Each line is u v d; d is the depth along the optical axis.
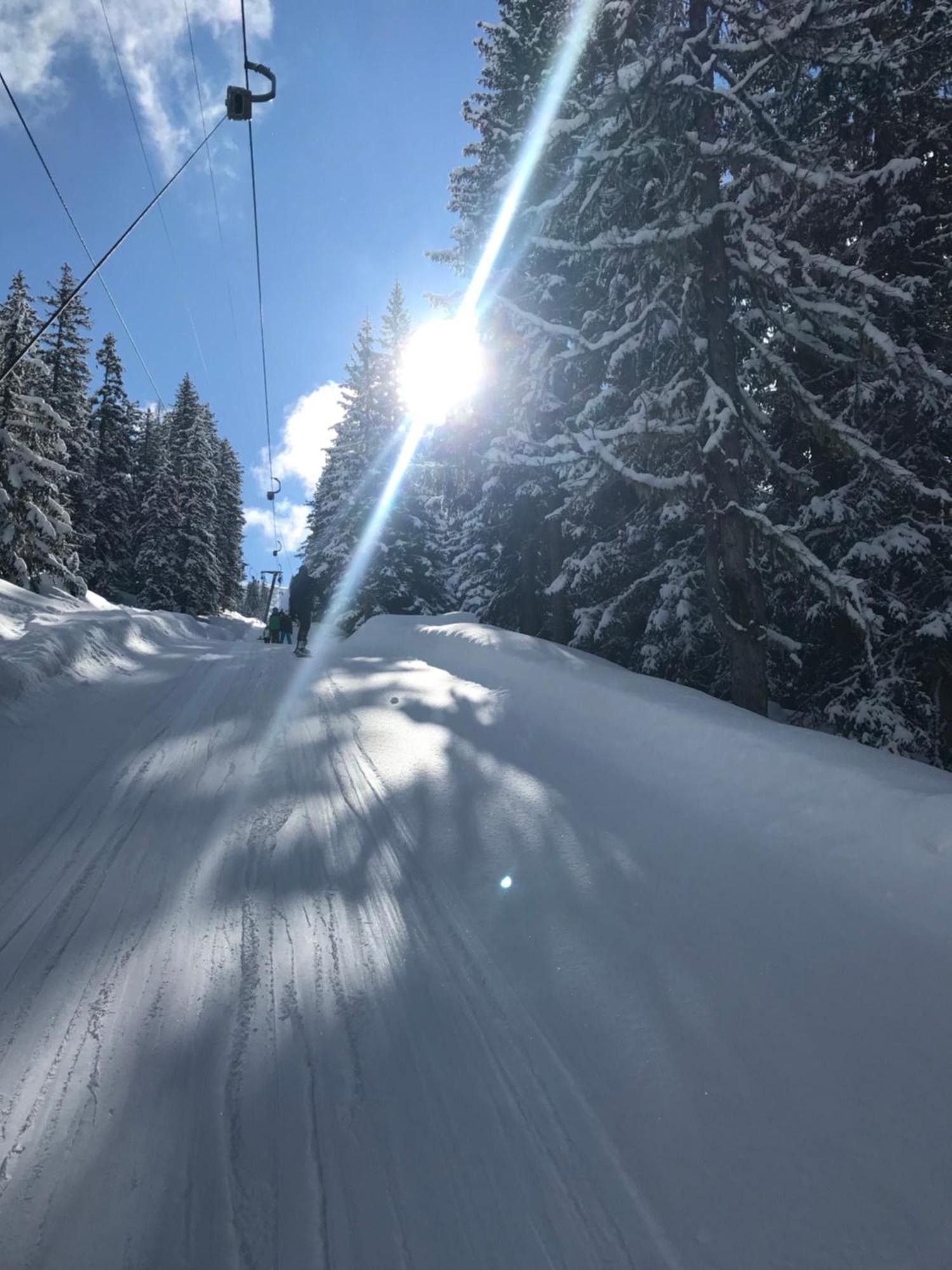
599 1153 2.21
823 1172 2.15
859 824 4.34
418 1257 1.85
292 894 3.71
